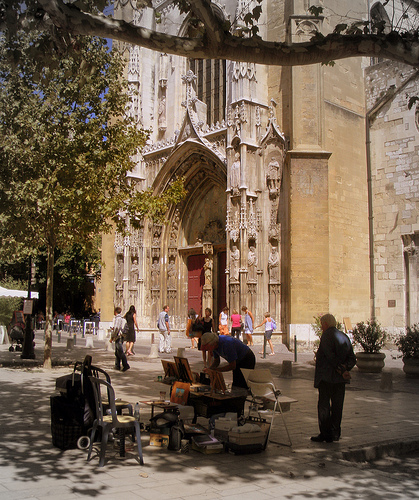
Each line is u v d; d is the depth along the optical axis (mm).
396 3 29750
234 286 25047
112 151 16109
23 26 7637
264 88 26344
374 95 27312
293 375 15188
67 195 14570
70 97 15734
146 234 31594
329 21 25719
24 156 15438
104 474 5957
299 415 9531
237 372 8344
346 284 25391
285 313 24562
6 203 15547
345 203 25844
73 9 6984
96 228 15953
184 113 31562
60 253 46844
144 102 32562
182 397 7980
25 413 9250
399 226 25797
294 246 23484
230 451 7039
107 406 7531
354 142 26750
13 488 5395
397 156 26141
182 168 30062
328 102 25547
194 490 5469
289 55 7645
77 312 55250
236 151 25609
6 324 29734
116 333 15477
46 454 6730
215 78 30109
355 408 10445
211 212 30469
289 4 25906
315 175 23766
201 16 7066
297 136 24172
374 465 7031
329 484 5781
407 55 7547
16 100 16078
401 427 8719
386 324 25797
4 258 19578
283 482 5797
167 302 31422
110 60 16531
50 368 15781
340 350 7602
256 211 25438
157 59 33094
